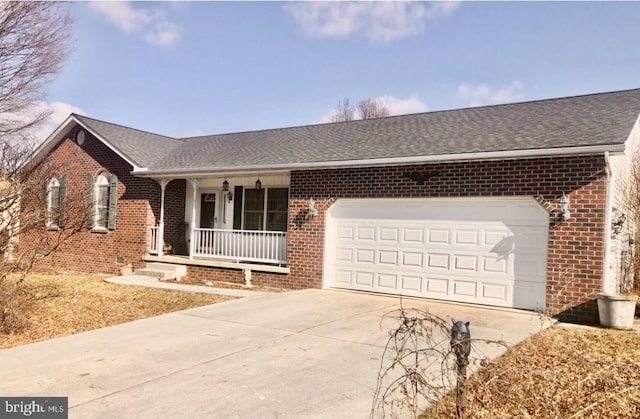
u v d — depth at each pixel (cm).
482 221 984
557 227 884
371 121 1522
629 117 954
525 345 659
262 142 1571
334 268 1183
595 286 841
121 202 1602
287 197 1443
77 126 1703
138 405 437
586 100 1175
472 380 484
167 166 1504
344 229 1173
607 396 463
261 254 1359
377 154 1113
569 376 526
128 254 1566
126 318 857
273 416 414
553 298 879
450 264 1020
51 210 1166
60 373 529
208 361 580
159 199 1584
